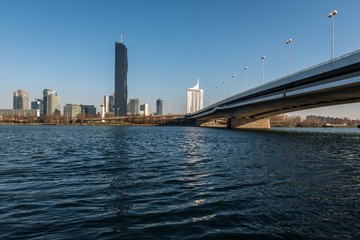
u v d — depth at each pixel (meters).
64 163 17.86
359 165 17.16
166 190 10.40
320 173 14.11
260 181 12.08
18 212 7.76
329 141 44.25
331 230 6.57
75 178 12.80
